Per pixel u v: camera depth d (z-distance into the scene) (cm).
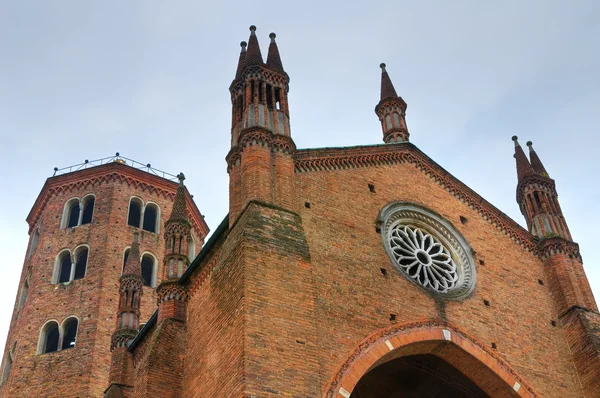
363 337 3050
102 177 6588
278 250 2956
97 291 5725
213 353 2975
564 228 4250
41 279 5941
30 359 5450
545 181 4453
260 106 3550
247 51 3812
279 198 3212
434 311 3369
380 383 3806
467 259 3809
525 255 4081
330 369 2855
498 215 4147
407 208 3800
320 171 3594
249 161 3297
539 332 3709
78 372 5275
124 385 4100
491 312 3609
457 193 4112
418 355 3594
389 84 4759
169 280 3669
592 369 3609
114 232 6178
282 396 2561
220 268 3084
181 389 3312
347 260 3281
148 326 3869
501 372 3369
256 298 2769
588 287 3991
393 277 3369
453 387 3716
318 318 2978
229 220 3244
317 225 3334
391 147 4009
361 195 3650
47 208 6531
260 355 2625
